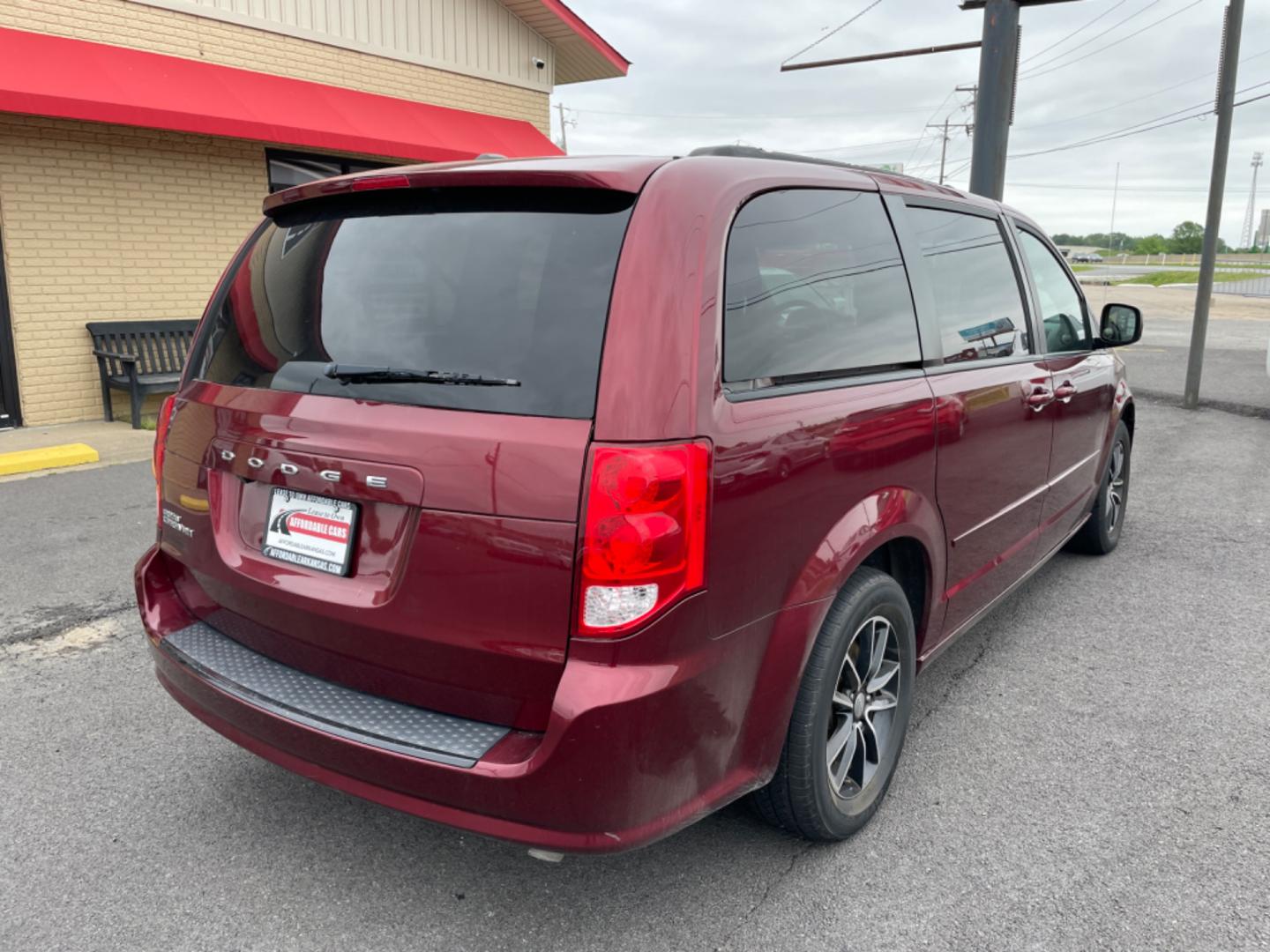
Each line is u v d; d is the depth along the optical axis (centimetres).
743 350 213
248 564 232
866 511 245
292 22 1034
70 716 337
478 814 195
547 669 191
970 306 323
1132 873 250
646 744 190
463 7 1212
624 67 1411
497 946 225
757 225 227
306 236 249
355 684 221
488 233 215
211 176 984
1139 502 639
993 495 327
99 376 923
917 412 267
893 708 277
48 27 844
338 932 230
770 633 218
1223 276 7175
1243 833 267
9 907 237
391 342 215
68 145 876
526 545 188
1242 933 227
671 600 189
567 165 214
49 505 611
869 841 265
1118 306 437
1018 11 1117
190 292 984
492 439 192
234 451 232
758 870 252
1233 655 390
